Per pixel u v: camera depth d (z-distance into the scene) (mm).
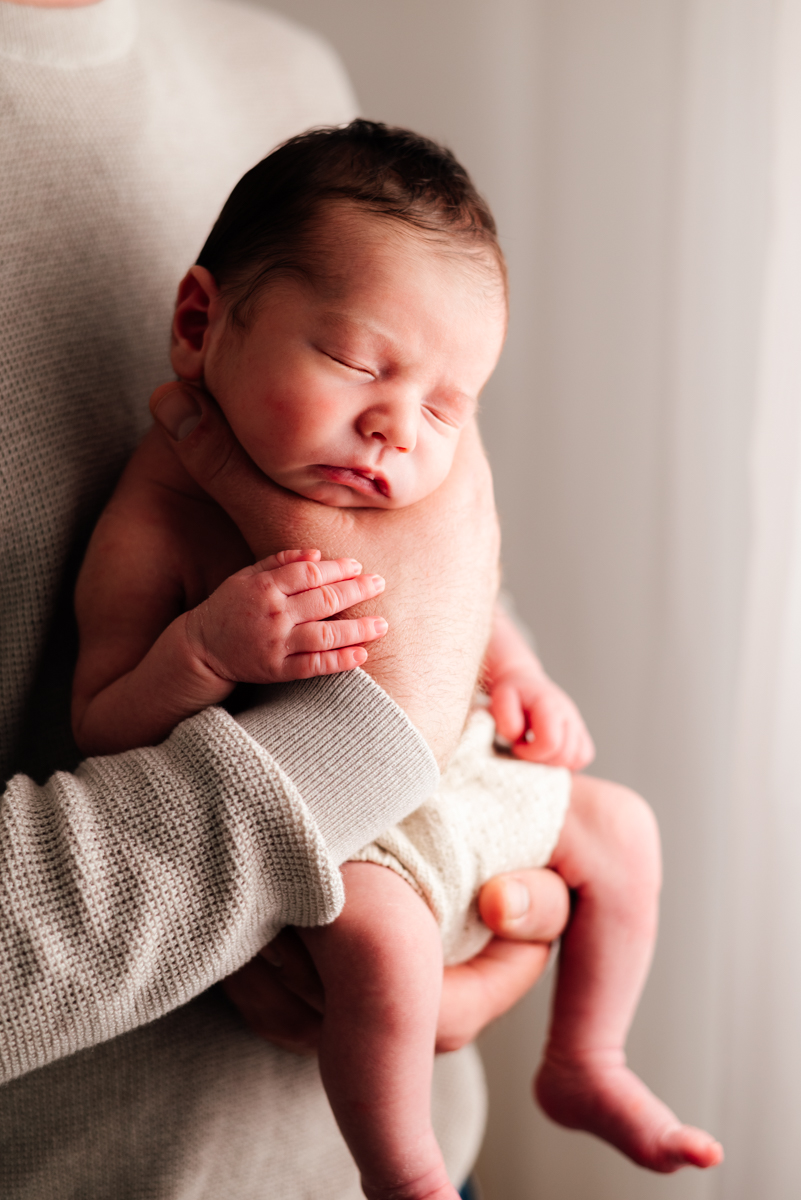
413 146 717
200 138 891
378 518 667
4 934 530
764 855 1204
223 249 708
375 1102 630
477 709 850
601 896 812
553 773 817
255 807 569
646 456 1395
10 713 704
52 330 716
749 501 1242
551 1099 865
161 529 695
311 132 741
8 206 707
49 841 560
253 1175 785
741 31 1175
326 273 640
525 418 1521
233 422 656
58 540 708
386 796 619
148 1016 573
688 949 1361
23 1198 719
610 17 1345
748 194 1193
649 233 1345
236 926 567
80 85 786
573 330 1454
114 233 777
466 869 717
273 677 610
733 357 1234
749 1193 1254
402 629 643
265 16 1066
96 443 745
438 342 645
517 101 1466
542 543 1538
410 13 1507
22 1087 712
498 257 704
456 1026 758
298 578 604
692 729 1344
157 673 625
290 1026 729
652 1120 829
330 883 571
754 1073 1243
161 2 945
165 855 560
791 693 1161
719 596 1296
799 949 1190
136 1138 736
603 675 1494
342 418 628
